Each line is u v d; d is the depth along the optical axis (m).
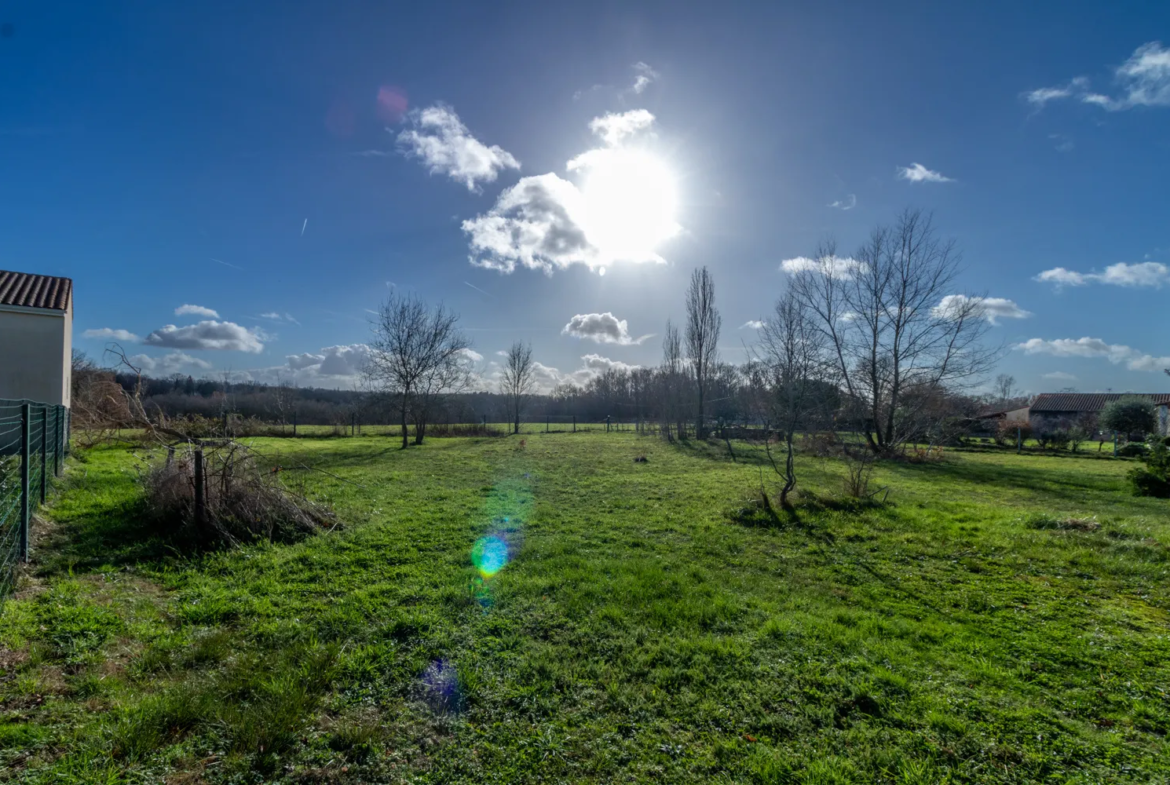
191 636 4.18
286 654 3.94
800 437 25.02
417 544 7.03
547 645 4.30
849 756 3.11
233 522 6.71
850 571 6.56
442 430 31.95
